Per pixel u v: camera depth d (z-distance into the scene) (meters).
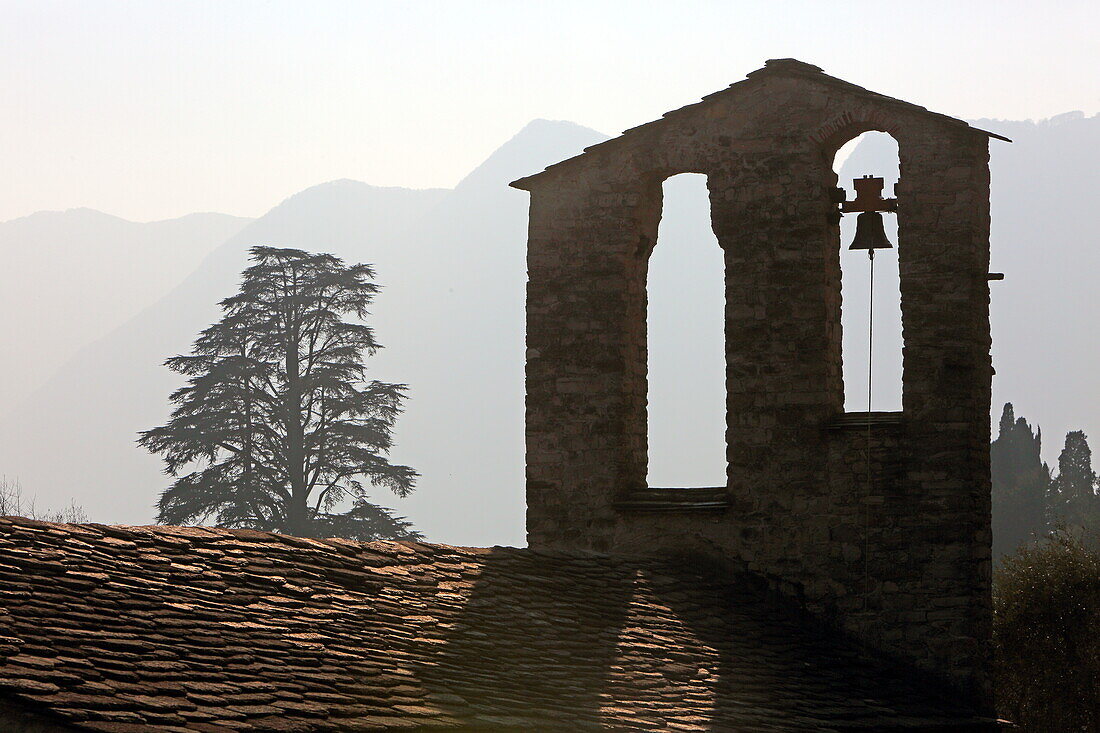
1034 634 53.19
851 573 30.22
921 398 30.11
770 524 30.86
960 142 30.28
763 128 31.55
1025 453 121.44
